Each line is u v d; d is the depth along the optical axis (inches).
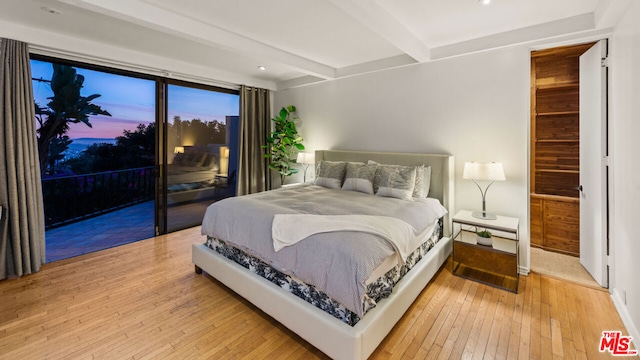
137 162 160.6
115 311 90.9
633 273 78.7
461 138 132.3
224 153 199.8
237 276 94.8
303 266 74.9
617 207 92.4
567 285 105.9
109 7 86.2
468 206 131.8
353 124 174.9
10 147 109.1
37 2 93.6
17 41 110.7
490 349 73.8
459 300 96.8
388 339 77.7
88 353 72.6
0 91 106.9
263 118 214.2
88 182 147.8
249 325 84.7
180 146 174.9
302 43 133.6
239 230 96.9
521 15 102.7
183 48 139.6
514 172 118.9
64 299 97.5
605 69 98.9
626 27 83.5
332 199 121.0
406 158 144.2
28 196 114.4
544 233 140.0
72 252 141.8
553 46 109.8
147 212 166.9
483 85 124.8
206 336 79.7
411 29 114.7
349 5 85.9
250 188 206.7
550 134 145.1
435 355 71.9
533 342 76.2
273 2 96.0
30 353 72.3
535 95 143.6
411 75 147.9
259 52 132.6
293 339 78.9
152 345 75.8
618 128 91.0
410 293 86.6
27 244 114.3
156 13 97.4
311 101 197.9
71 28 114.9
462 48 126.7
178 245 150.7
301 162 193.8
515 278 110.0
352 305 65.2
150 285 107.8
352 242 72.7
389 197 128.3
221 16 105.8
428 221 107.3
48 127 133.1
